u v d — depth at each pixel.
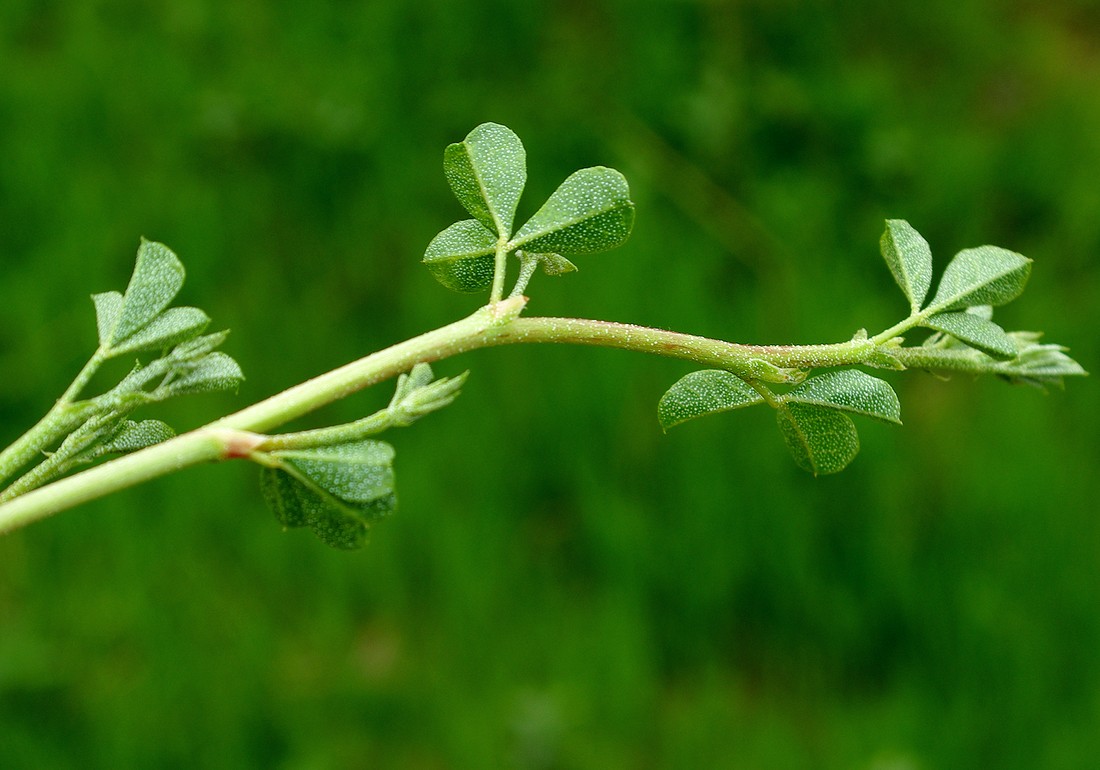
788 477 0.86
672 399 0.26
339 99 1.04
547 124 1.04
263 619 0.84
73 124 1.04
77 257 0.97
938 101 1.11
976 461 0.86
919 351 0.26
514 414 0.90
